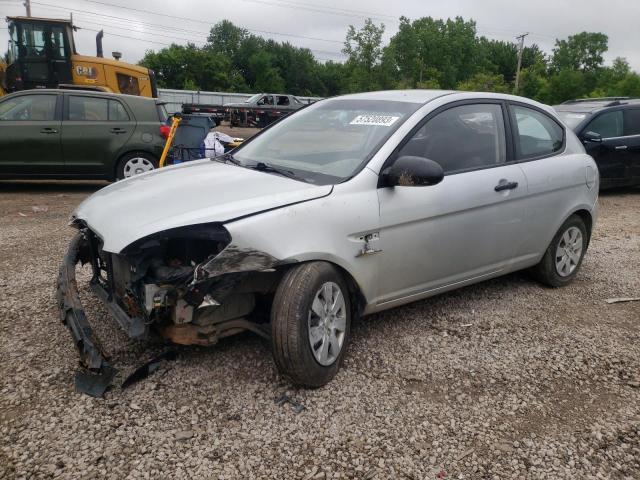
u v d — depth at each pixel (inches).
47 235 268.1
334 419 123.8
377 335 164.7
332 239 134.6
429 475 108.4
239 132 1047.6
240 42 4067.4
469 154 171.5
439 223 158.1
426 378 142.3
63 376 136.2
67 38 575.8
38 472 104.1
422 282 160.6
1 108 381.7
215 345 152.6
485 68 3590.1
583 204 206.5
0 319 167.3
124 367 140.6
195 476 105.1
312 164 156.0
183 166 177.0
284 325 127.0
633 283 221.1
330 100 192.4
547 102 2792.8
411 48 2834.6
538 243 194.4
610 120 420.2
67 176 394.6
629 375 148.9
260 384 135.5
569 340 167.3
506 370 148.2
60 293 141.6
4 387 130.8
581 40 3619.6
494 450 116.4
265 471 107.3
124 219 131.6
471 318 179.5
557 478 109.3
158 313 126.4
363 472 108.3
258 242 123.9
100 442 112.9
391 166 149.1
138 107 406.0
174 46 3533.5
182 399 128.3
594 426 126.0
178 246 132.1
